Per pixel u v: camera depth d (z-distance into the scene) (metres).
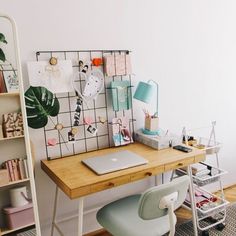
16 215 1.68
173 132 2.47
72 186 1.47
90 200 2.20
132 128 2.24
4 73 1.63
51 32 1.81
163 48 2.28
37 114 1.75
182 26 2.34
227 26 2.60
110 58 2.00
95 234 2.27
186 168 2.01
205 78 2.56
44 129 1.89
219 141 2.79
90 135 2.05
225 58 2.65
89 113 2.03
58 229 1.93
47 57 1.82
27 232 1.73
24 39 1.74
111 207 1.76
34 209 1.60
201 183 2.20
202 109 2.61
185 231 2.28
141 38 2.16
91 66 1.97
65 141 1.97
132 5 2.08
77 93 1.94
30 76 1.75
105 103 2.08
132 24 2.10
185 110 2.51
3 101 1.67
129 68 2.09
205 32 2.47
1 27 1.66
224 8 2.54
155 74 2.28
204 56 2.51
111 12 2.00
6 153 1.74
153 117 2.11
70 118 1.96
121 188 2.32
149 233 1.49
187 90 2.48
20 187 1.72
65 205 2.08
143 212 1.34
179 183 1.39
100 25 1.97
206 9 2.44
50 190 1.99
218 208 2.25
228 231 2.28
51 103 1.78
